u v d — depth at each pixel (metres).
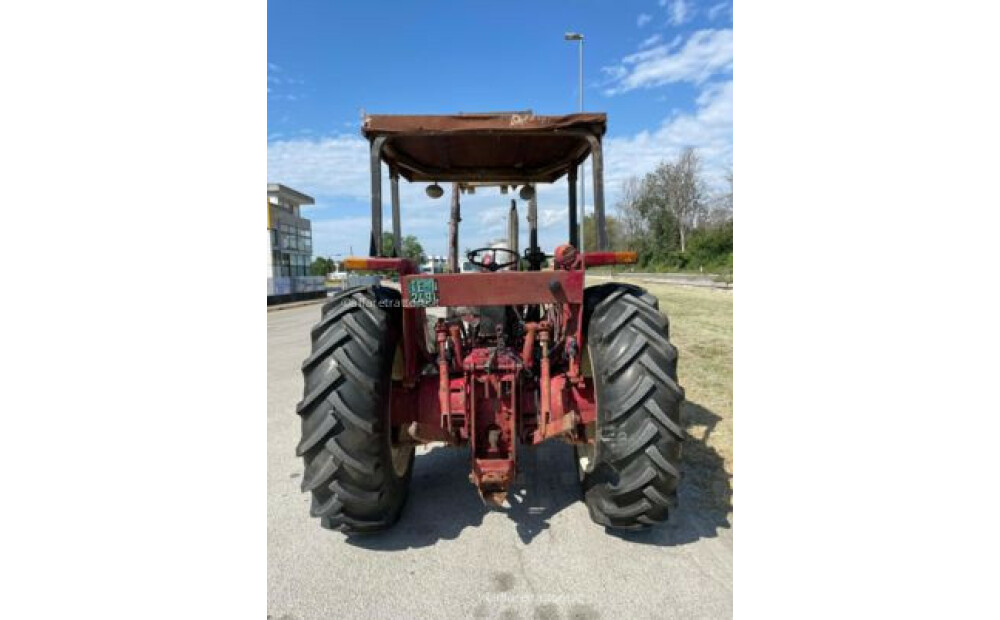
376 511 2.56
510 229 4.51
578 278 2.55
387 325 2.62
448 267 4.19
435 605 2.19
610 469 2.51
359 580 2.37
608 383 2.45
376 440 2.46
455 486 3.34
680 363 6.35
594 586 2.28
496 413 2.75
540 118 2.59
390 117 2.58
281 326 13.09
